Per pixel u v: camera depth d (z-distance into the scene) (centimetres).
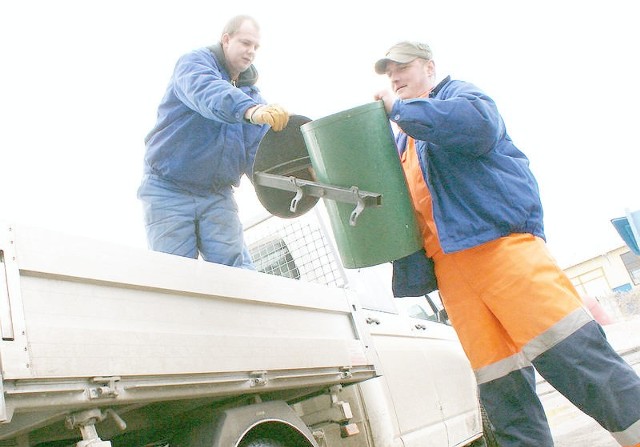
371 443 268
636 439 210
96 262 152
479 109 228
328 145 225
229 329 188
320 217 383
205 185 320
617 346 1131
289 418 200
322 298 247
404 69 279
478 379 252
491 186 239
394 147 234
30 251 136
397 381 323
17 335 125
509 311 233
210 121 302
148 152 313
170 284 172
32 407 125
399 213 232
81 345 138
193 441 178
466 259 244
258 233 402
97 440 139
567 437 516
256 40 308
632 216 958
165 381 157
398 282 273
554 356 221
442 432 352
